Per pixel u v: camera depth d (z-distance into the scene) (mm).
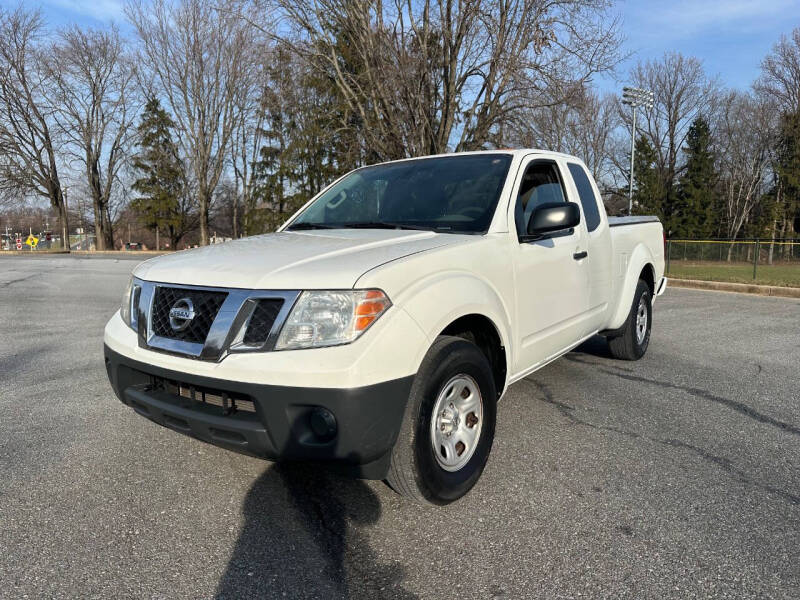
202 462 3420
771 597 2213
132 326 3053
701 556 2482
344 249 2949
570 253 4086
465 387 2984
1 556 2469
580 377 5289
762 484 3170
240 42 37375
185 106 42812
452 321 2793
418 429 2645
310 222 4141
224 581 2316
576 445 3699
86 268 20125
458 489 2891
